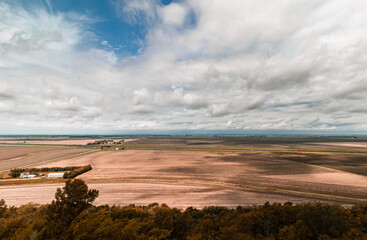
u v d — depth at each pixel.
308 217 17.81
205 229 17.89
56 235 13.47
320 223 16.88
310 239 15.71
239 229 17.28
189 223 18.75
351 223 17.44
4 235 14.62
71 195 18.48
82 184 19.16
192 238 15.27
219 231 16.73
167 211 21.86
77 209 18.22
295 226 17.23
